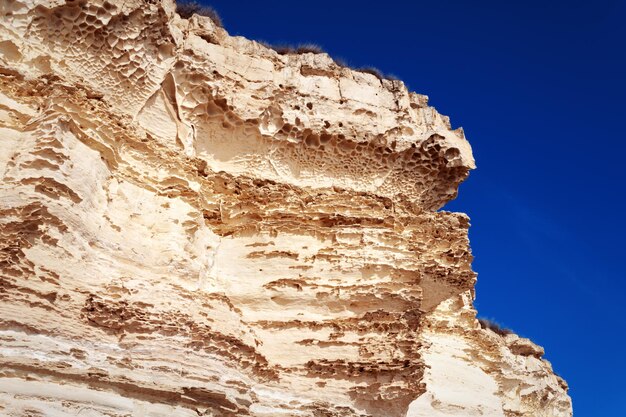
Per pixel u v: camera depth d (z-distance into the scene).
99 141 12.94
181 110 15.10
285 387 12.91
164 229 13.28
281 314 14.06
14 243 10.47
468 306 20.23
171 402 10.77
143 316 11.51
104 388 10.23
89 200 12.12
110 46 13.96
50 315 10.45
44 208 11.02
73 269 11.27
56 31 13.43
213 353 11.94
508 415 21.83
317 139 16.47
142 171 13.79
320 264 14.66
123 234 12.61
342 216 15.49
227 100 15.45
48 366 9.79
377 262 14.70
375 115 17.44
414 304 14.36
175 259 12.86
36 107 12.62
